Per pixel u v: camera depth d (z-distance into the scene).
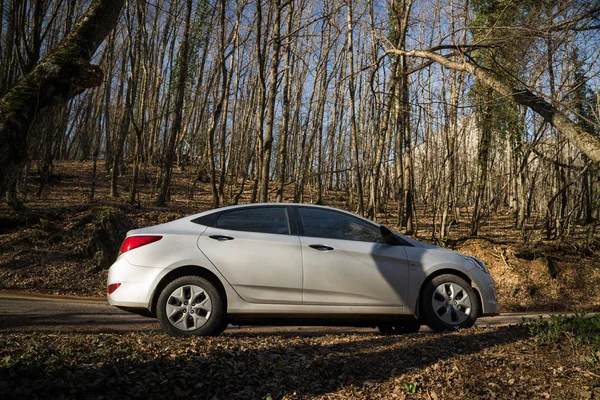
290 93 24.05
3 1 16.69
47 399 3.21
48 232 13.03
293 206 5.89
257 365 4.15
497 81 7.42
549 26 6.68
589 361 3.96
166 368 3.86
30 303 8.82
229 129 33.84
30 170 25.36
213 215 5.78
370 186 20.73
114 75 28.61
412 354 4.44
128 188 24.53
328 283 5.54
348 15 17.05
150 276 5.32
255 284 5.45
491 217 26.27
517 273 14.26
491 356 4.29
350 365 4.18
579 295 13.67
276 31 14.21
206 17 22.97
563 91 7.55
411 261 5.76
